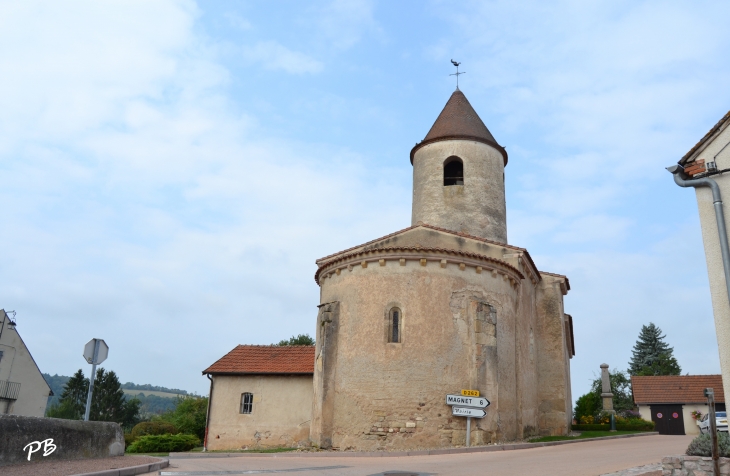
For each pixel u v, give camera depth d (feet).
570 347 103.50
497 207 91.40
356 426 62.18
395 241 76.28
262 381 87.61
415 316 63.93
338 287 69.51
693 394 136.05
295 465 45.78
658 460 42.29
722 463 31.04
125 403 245.24
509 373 67.36
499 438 62.44
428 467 42.19
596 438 72.54
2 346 124.67
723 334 34.73
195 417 135.85
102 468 37.60
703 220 37.06
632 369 228.43
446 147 92.02
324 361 65.98
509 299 69.97
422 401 61.21
